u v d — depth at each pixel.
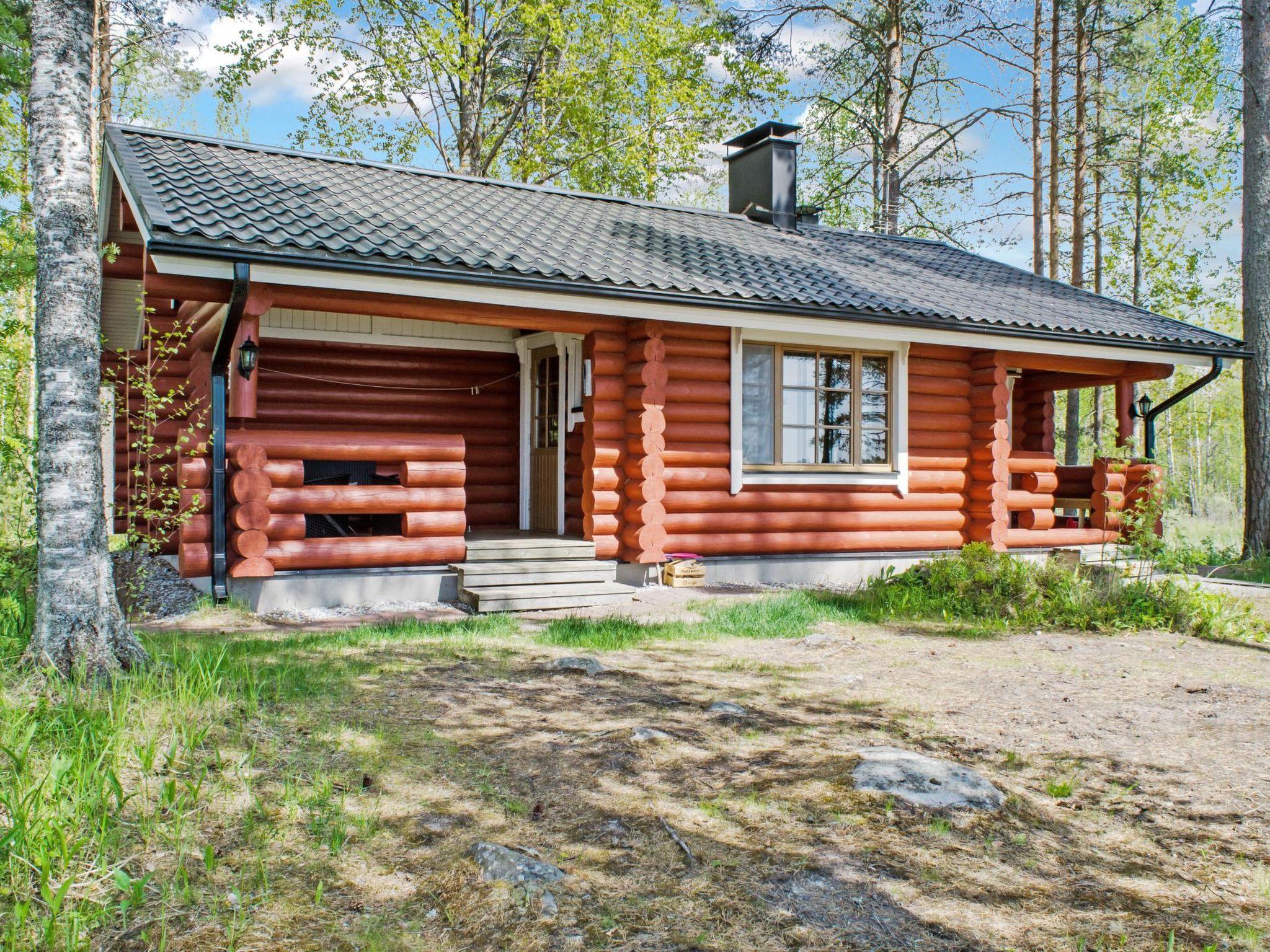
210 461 7.49
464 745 4.15
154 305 9.70
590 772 3.89
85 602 4.45
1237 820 3.58
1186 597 7.59
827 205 25.09
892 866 3.14
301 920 2.72
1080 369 11.71
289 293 7.54
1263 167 11.95
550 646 6.35
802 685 5.41
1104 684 5.57
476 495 11.05
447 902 2.84
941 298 10.82
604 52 22.47
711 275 9.40
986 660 6.18
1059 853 3.29
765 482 9.86
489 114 23.66
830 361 10.41
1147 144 20.83
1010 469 11.00
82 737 3.52
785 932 2.73
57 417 4.47
